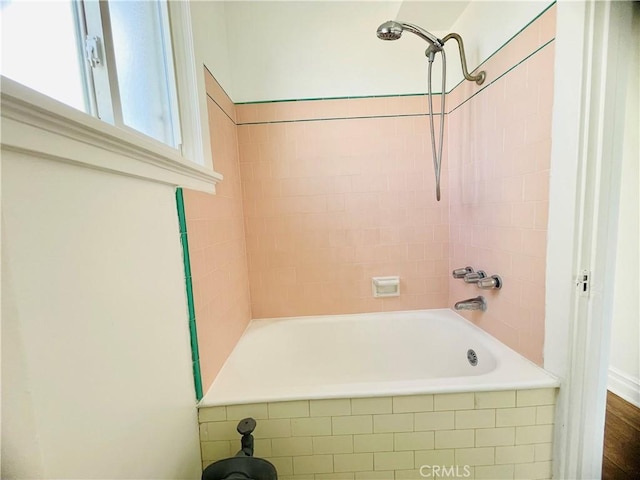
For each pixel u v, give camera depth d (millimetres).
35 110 412
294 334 1754
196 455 999
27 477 444
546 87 1000
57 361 479
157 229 805
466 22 1445
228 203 1452
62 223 495
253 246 1758
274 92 1654
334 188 1739
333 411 1030
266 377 1604
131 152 654
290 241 1768
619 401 1563
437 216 1771
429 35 1323
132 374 671
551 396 1030
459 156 1591
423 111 1691
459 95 1546
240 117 1661
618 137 892
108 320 599
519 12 1098
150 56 1017
